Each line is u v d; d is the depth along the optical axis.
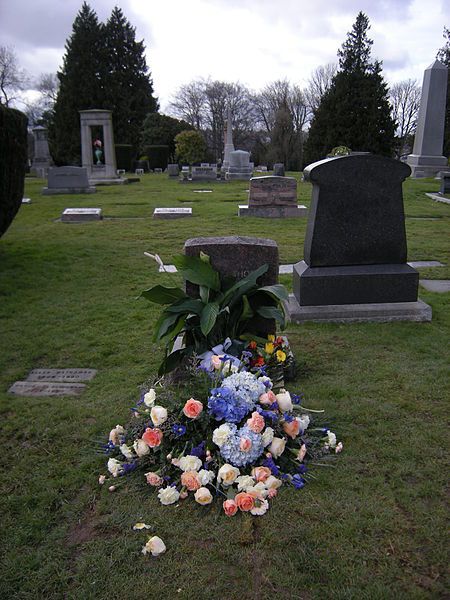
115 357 4.95
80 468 3.12
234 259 4.42
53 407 3.91
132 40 47.00
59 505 2.81
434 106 22.38
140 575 2.31
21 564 2.41
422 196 17.16
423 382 4.08
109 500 2.82
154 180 27.83
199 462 2.85
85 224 12.99
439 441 3.26
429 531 2.49
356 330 5.32
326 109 34.38
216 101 60.53
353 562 2.33
